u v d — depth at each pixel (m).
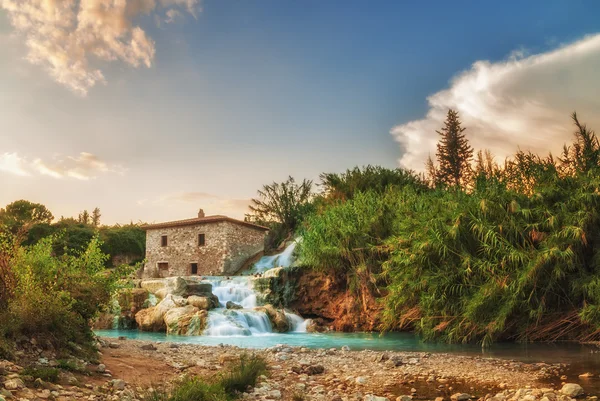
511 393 7.86
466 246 17.66
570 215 15.94
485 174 20.59
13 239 8.98
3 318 7.35
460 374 9.88
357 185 38.97
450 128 57.09
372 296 23.27
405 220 20.78
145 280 27.67
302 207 52.84
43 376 6.41
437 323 17.61
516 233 16.50
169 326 22.30
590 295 14.78
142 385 7.26
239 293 27.97
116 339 13.51
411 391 8.22
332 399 7.29
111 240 52.94
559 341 15.66
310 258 25.44
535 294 15.86
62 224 51.44
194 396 6.42
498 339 16.86
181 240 45.22
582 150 18.77
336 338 19.73
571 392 7.54
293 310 26.78
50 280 8.70
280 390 7.92
